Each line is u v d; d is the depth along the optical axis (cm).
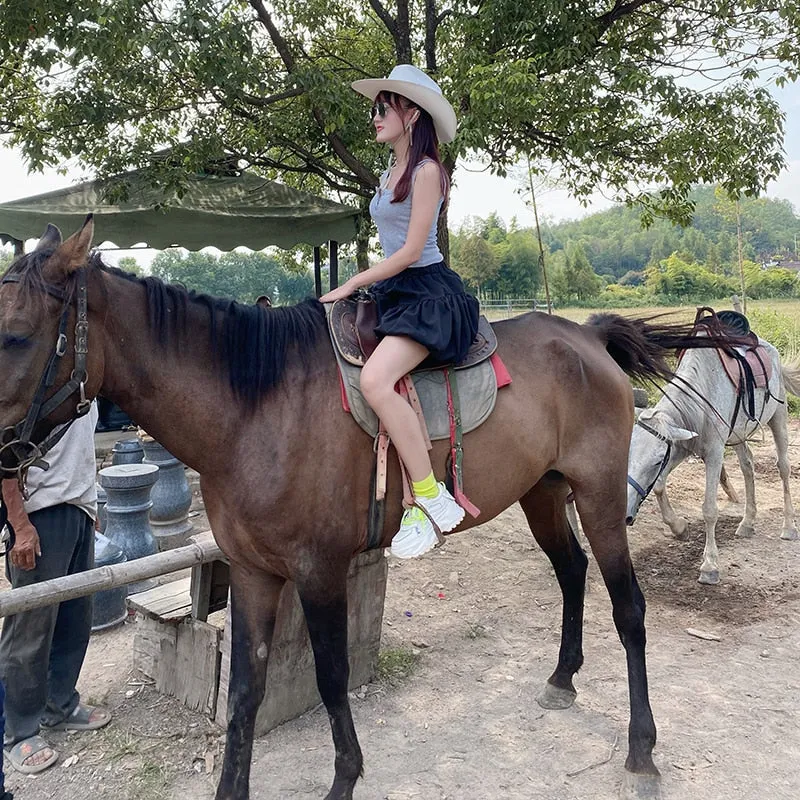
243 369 196
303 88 618
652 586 416
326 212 750
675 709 284
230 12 666
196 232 706
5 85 704
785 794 233
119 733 266
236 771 212
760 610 381
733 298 567
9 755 247
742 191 779
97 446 714
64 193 685
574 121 575
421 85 198
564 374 247
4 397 165
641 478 409
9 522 230
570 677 289
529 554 472
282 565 202
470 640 350
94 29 514
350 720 214
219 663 272
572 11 586
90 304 178
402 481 208
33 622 238
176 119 675
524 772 246
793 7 586
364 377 195
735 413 432
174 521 498
